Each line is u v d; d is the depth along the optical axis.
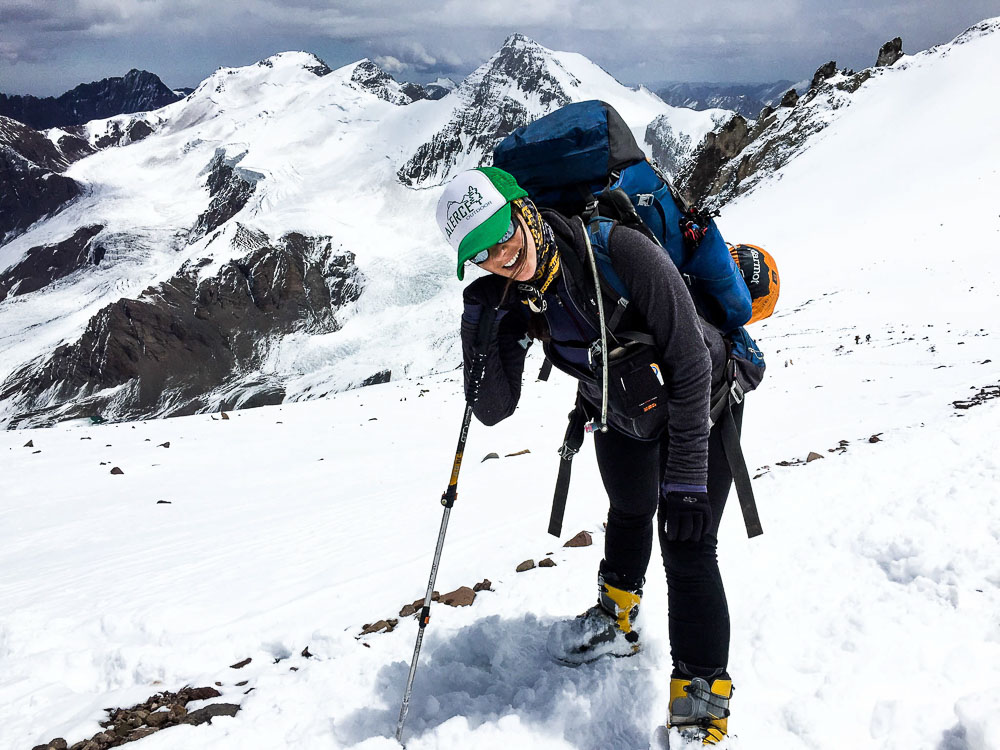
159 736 3.14
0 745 3.26
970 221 64.62
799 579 3.94
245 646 4.12
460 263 2.64
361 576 5.20
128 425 21.12
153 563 6.97
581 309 2.77
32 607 5.64
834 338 27.98
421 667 3.58
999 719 2.41
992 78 116.38
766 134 134.25
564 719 3.05
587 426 3.13
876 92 129.50
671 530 2.74
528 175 2.85
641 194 2.84
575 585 4.34
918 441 6.06
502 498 7.58
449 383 27.72
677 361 2.67
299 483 11.61
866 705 2.86
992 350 16.09
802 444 8.27
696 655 2.83
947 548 3.74
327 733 3.10
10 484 13.23
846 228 79.81
